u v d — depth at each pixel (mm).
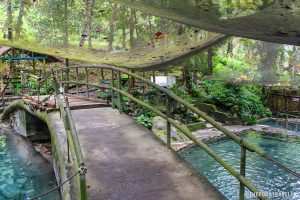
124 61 5324
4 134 10078
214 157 3045
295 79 9266
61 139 5031
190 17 1324
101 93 9484
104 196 3148
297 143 11430
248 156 9828
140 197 3121
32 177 6812
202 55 10609
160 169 3775
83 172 2365
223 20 1271
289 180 7953
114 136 5086
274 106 17281
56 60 14672
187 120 12258
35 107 7613
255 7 1128
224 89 15289
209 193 3182
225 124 13805
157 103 11438
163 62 5625
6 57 13359
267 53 9109
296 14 1094
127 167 3846
